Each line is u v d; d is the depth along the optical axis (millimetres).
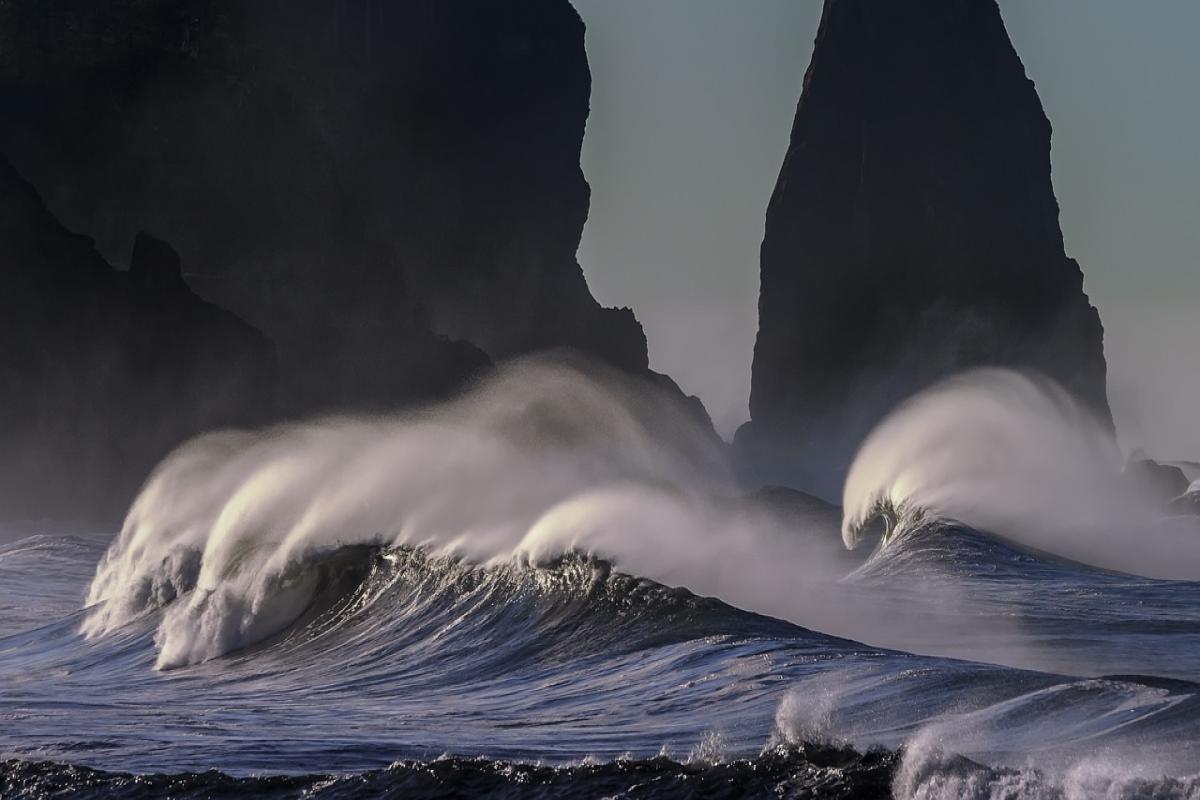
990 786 41500
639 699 70625
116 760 58781
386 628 99625
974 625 98125
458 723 68000
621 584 91125
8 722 70000
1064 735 51188
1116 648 89500
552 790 46000
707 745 57375
